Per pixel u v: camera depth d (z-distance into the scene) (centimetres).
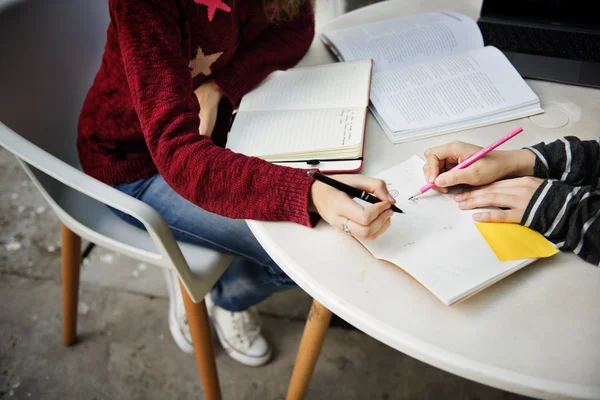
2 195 201
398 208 74
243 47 114
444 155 83
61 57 113
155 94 85
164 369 150
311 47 122
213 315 149
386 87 101
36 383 148
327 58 118
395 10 130
